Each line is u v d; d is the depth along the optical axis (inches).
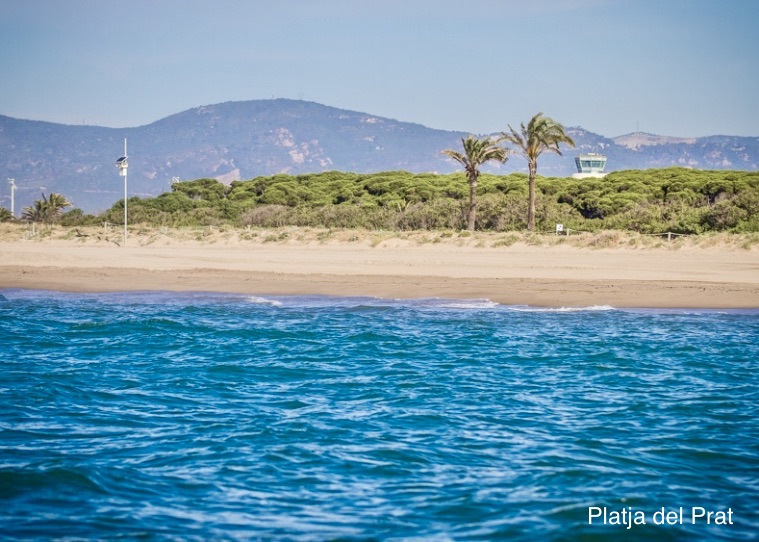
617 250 2220.7
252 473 528.1
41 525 433.4
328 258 2204.7
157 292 1621.6
